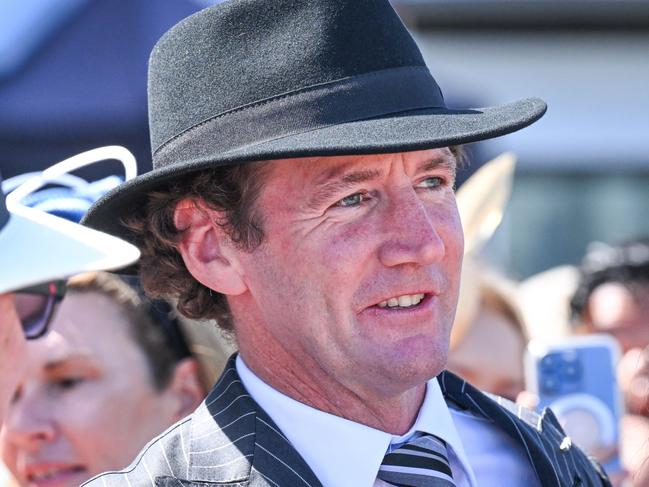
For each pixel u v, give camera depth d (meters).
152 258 6.75
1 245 5.79
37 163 12.03
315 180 5.93
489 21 21.14
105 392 7.94
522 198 22.34
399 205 5.95
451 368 9.44
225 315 6.67
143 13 12.40
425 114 5.95
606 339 9.23
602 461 9.10
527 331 9.83
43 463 7.86
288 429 6.19
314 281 5.96
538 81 21.73
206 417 6.22
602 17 21.39
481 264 10.12
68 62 12.23
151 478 5.91
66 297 8.02
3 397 6.34
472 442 6.70
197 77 6.09
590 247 22.22
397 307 6.01
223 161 5.71
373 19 6.02
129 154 7.15
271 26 5.98
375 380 5.99
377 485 6.12
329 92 5.87
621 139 22.14
